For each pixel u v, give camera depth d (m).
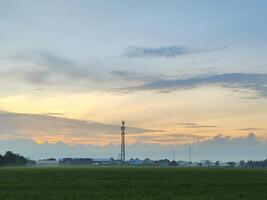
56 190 53.19
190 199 41.69
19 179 85.12
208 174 114.44
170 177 93.62
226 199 41.78
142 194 47.25
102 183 68.12
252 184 65.44
